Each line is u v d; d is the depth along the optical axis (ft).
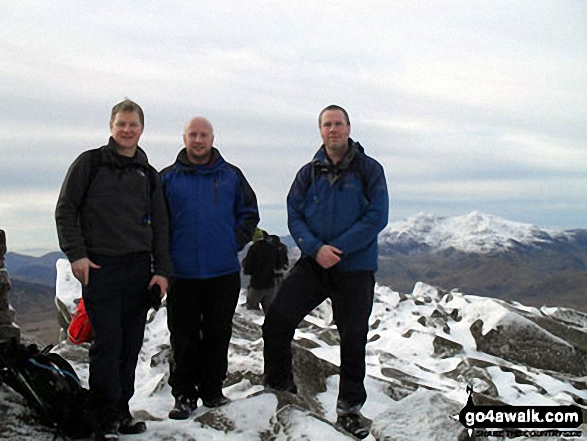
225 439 15.31
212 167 17.11
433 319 38.63
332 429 14.96
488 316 34.30
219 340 17.20
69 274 39.11
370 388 22.15
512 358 32.50
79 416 14.23
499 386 27.66
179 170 17.04
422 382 27.53
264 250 41.70
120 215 14.66
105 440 14.01
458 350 32.83
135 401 20.04
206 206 16.75
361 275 16.71
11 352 14.57
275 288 42.06
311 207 16.87
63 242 14.08
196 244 16.67
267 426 16.03
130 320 15.28
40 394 14.15
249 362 22.45
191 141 16.79
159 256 15.52
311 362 22.80
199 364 17.63
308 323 40.22
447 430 14.73
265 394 17.33
